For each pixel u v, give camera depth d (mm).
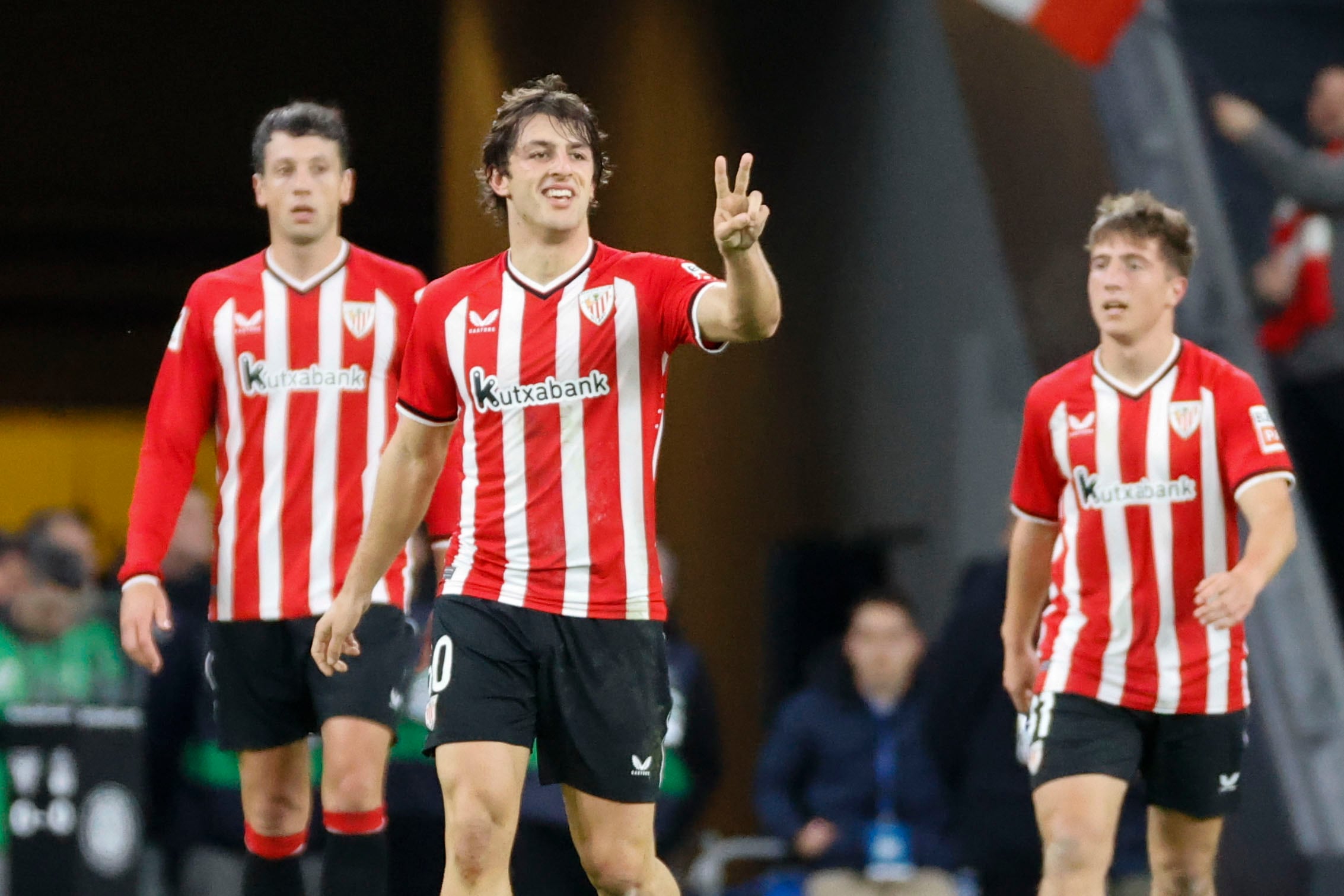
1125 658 17641
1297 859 24438
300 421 17188
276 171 17188
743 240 12555
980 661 20828
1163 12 31344
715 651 37844
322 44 42906
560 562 14273
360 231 42938
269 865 17703
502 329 14352
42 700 23281
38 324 49312
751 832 36781
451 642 14320
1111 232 17828
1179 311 28656
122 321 49562
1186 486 17625
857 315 37594
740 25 38188
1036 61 32312
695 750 23984
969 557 34969
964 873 22625
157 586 16969
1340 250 29672
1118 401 17875
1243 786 25516
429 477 15031
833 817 22750
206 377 17422
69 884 21469
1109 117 30625
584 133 14398
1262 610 26531
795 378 38344
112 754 21859
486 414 14414
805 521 37812
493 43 37750
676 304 14117
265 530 17188
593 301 14281
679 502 38312
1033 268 33062
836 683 23203
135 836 22000
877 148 37125
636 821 14523
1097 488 17844
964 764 21141
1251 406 17531
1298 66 40344
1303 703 25734
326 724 16688
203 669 24156
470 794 13922
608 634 14312
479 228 37531
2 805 21891
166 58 44000
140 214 47000
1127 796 20906
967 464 35219
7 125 44844
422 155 42688
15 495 50156
